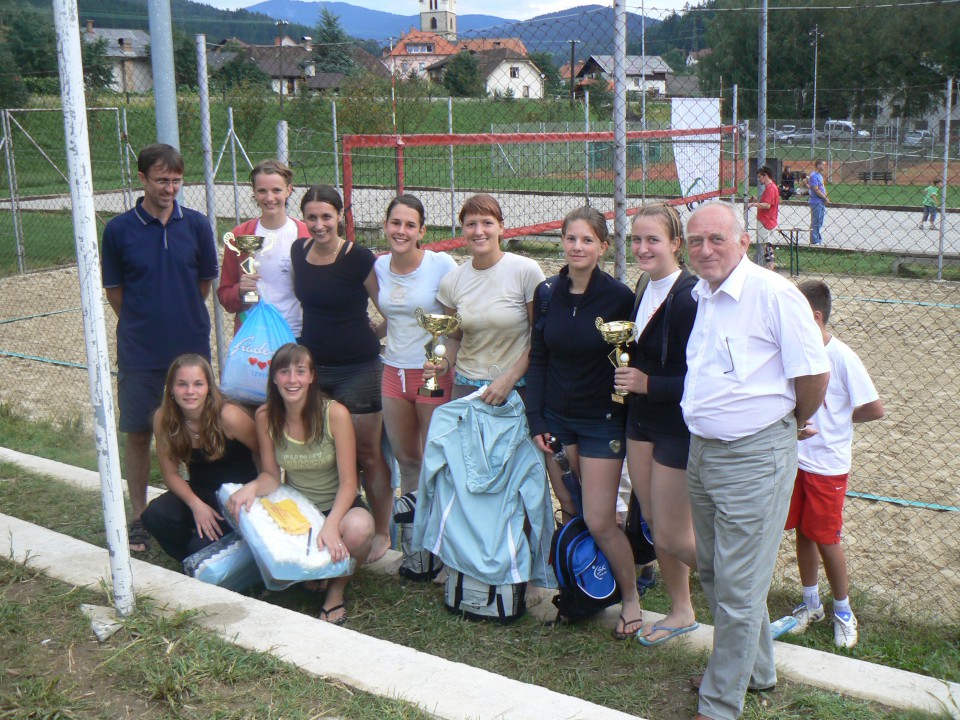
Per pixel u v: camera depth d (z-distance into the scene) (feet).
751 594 10.24
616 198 15.29
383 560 15.65
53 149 73.67
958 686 11.18
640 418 11.98
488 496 13.47
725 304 10.20
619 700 11.13
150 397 15.71
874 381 28.25
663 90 75.25
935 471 20.48
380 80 79.56
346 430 13.96
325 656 11.10
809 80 93.09
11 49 70.59
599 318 12.07
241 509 13.60
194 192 74.38
